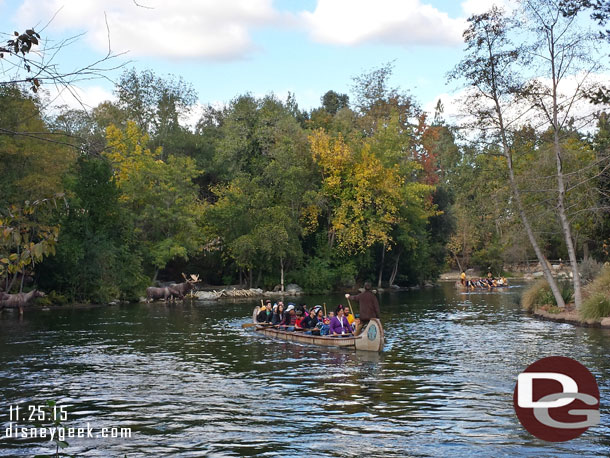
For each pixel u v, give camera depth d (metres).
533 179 26.73
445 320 29.12
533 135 27.12
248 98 58.25
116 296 41.53
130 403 12.49
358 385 14.04
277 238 47.22
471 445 9.34
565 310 27.83
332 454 9.00
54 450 9.39
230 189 52.00
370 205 53.12
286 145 52.69
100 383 14.61
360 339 19.69
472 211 28.92
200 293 46.75
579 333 22.30
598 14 20.67
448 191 67.88
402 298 46.12
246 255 48.09
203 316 32.12
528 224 28.17
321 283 51.50
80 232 39.88
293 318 24.39
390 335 23.58
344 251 52.66
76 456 9.10
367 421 10.83
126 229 44.50
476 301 41.84
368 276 59.25
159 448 9.42
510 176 27.28
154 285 47.16
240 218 49.34
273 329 23.89
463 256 82.88
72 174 43.06
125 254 43.16
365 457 8.84
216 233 51.53
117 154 46.12
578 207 27.34
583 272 33.59
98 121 49.97
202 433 10.21
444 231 65.69
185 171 51.56
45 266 38.97
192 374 15.73
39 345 21.41
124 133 48.12
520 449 9.12
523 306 33.81
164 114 59.34
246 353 19.28
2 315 32.94
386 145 54.00
